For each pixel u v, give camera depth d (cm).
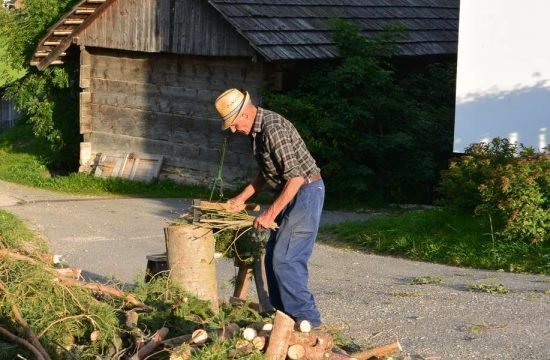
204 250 752
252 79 1909
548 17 1485
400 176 1869
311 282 1065
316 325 685
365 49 1911
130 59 2191
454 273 1119
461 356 709
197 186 2059
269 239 695
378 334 779
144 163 2170
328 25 1981
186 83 2069
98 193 2095
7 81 2564
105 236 1412
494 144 1355
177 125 2100
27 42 2456
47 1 2436
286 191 659
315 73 1867
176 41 2012
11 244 780
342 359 596
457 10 2377
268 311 761
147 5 2070
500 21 1527
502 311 862
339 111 1806
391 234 1345
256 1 1947
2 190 2109
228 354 577
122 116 2223
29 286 671
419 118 1903
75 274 768
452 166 1346
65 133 2433
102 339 641
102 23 2180
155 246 1313
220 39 1916
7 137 2981
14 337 628
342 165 1828
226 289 973
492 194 1225
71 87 2411
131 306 717
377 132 1897
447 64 2172
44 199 1934
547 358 697
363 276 1103
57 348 633
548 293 948
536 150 1507
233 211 747
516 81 1523
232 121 669
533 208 1187
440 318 840
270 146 664
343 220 1609
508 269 1134
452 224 1305
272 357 576
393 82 1975
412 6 2280
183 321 689
